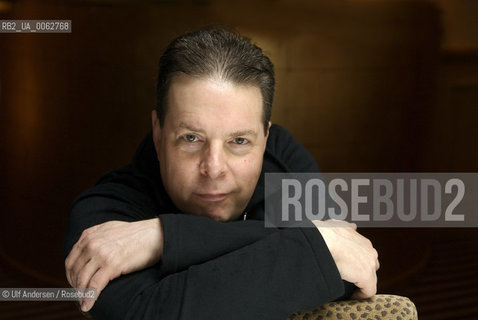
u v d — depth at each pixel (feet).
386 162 12.09
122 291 2.36
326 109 11.55
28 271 11.37
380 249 11.63
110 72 10.93
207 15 10.94
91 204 2.87
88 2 10.82
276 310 2.32
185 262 2.41
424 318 10.03
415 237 12.35
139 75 10.88
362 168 11.90
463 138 13.91
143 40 10.80
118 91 10.96
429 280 11.55
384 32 11.70
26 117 11.99
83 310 2.45
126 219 2.81
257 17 11.08
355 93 11.68
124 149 11.14
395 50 11.84
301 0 11.14
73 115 11.24
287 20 11.17
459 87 13.80
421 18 12.03
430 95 12.57
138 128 11.07
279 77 11.19
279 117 11.32
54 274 11.21
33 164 11.92
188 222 2.49
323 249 2.44
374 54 11.70
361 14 11.49
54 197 11.60
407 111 12.14
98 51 10.90
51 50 11.23
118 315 2.32
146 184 3.10
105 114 11.09
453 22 13.29
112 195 2.93
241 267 2.34
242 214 3.18
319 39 11.35
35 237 11.75
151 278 2.41
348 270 2.52
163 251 2.39
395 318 2.58
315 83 11.43
